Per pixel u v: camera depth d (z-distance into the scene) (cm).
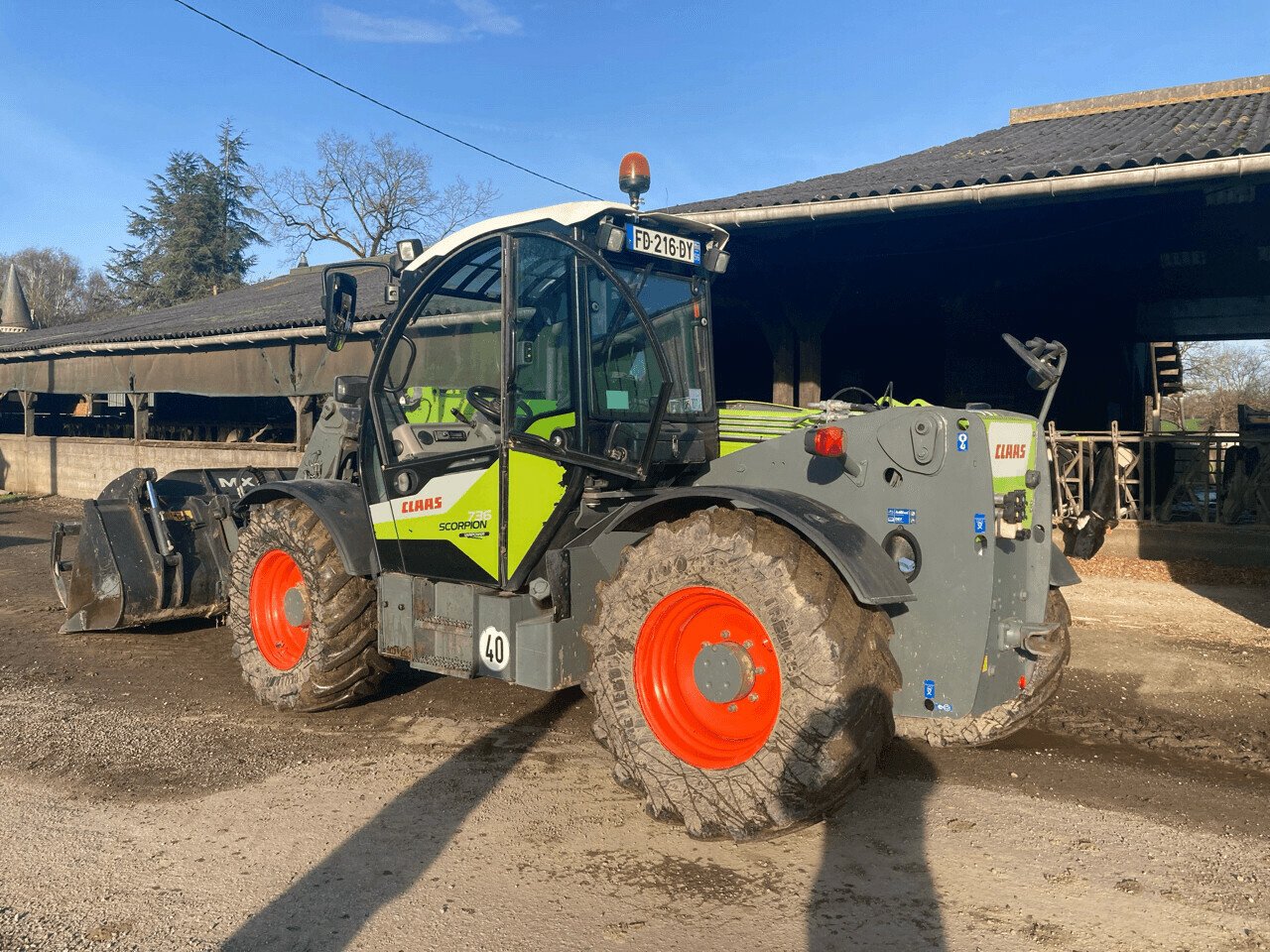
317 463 611
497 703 539
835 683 328
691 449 426
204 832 368
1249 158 615
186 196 5447
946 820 379
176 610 662
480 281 437
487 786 415
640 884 327
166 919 303
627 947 287
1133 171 646
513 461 417
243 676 546
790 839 362
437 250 446
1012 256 995
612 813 387
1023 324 1266
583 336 403
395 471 459
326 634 493
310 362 1342
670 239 438
